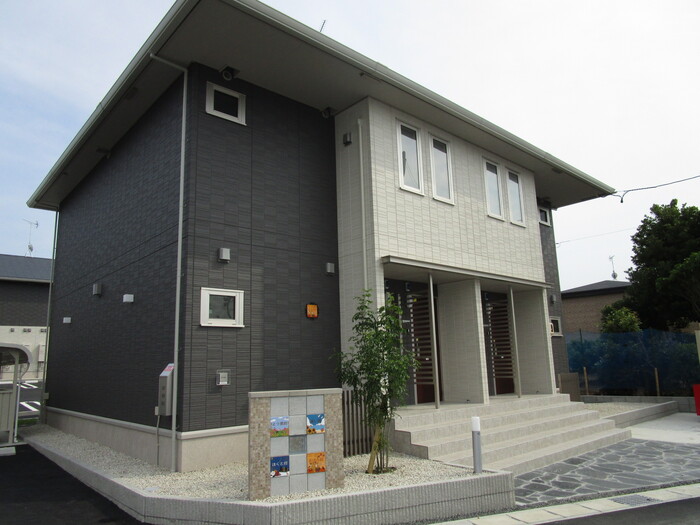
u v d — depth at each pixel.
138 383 8.28
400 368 6.28
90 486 6.96
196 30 7.10
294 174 8.88
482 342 10.10
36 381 27.34
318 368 8.48
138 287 8.76
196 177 7.57
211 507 4.95
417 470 6.27
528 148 11.82
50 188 13.04
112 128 9.95
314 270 8.81
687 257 16.69
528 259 12.45
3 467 8.35
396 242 9.06
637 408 12.45
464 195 10.85
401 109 9.66
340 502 4.88
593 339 16.67
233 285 7.69
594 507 5.68
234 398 7.36
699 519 5.17
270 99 8.80
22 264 31.34
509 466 7.11
